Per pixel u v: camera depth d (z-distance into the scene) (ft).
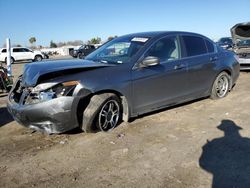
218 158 14.79
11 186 12.92
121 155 15.33
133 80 18.76
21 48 115.65
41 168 14.33
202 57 23.29
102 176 13.42
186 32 23.09
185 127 19.06
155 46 20.36
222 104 23.99
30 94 16.88
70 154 15.65
